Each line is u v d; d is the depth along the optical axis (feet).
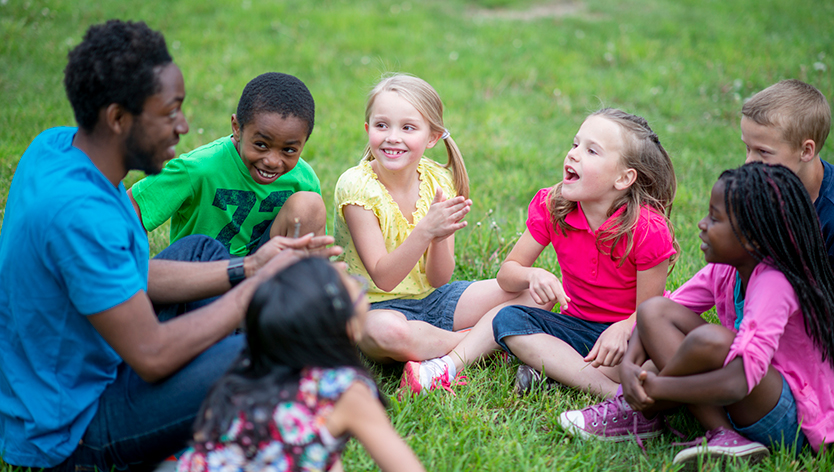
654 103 21.43
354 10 28.99
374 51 24.58
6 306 5.98
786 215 6.78
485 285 9.59
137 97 5.77
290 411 5.14
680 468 6.99
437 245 9.08
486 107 20.26
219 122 17.31
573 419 7.60
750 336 6.57
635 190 8.59
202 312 6.08
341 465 6.20
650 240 8.40
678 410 7.95
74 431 6.08
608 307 8.98
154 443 6.15
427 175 9.71
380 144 8.83
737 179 6.88
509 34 27.73
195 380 6.05
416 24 27.96
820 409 7.07
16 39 21.18
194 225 9.25
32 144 6.26
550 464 6.95
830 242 8.63
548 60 24.82
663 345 7.19
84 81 5.71
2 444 6.19
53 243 5.61
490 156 16.98
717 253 7.11
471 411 7.75
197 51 22.66
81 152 6.02
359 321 5.51
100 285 5.63
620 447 7.43
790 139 8.75
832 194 8.83
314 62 22.80
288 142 8.32
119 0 26.22
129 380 6.25
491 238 12.16
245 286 6.22
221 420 5.17
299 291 5.12
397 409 7.61
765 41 26.66
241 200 9.18
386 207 9.06
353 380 5.18
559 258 9.16
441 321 9.49
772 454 7.15
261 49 23.29
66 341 5.96
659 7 32.48
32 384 6.02
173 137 6.15
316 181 9.86
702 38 27.63
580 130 8.63
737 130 19.45
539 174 16.17
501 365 8.91
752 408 6.96
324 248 7.21
